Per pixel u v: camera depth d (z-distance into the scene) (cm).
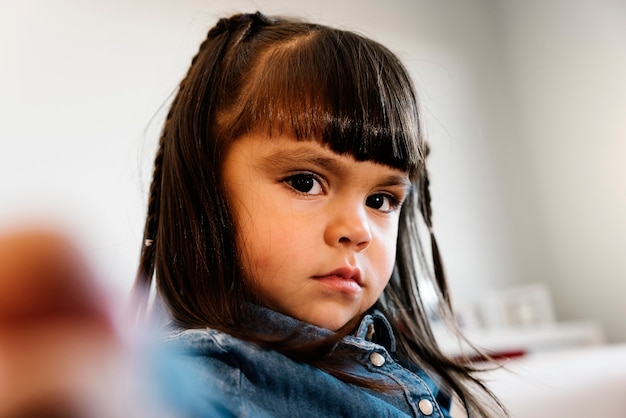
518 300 188
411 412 52
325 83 53
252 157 51
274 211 50
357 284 51
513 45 218
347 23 184
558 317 203
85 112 140
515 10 218
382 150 53
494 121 211
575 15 200
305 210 50
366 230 51
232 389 40
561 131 204
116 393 17
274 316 49
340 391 46
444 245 191
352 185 51
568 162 203
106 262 18
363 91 53
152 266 59
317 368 47
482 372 75
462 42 211
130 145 141
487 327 184
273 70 54
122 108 143
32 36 139
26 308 16
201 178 53
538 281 206
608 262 191
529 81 213
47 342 16
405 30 199
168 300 53
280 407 43
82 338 16
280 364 44
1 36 135
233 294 49
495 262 199
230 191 52
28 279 16
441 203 193
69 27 143
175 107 62
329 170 51
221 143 53
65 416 16
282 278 49
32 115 134
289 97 52
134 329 21
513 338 152
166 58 151
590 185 196
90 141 138
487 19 220
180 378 27
